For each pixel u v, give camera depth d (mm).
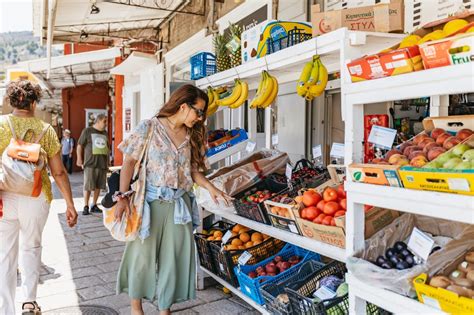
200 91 2818
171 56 8250
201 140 2988
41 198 2971
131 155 2750
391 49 1923
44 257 4828
